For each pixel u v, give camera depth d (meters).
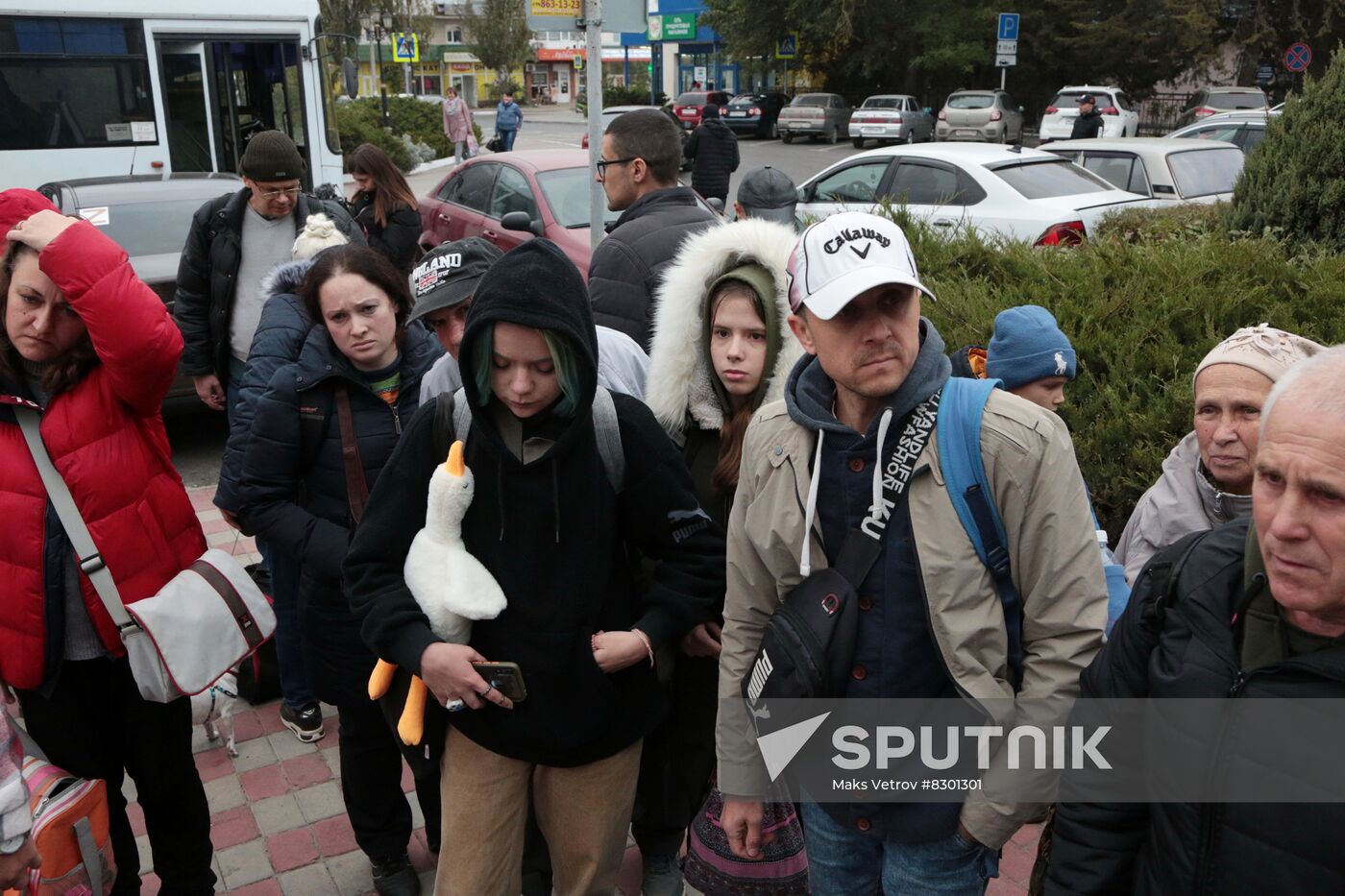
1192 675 1.48
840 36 35.19
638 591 2.45
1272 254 4.39
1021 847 3.13
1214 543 1.56
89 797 2.36
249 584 2.61
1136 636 1.62
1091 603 1.80
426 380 2.66
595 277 3.27
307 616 2.75
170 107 10.09
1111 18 30.95
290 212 4.39
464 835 2.19
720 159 15.67
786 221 5.12
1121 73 32.25
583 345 1.93
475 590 2.04
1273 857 1.40
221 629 2.51
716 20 37.88
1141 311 4.09
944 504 1.80
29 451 2.37
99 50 9.72
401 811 2.93
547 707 2.11
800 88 40.25
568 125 54.03
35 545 2.36
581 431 2.04
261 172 4.20
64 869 2.31
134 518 2.46
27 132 9.62
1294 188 5.23
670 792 2.73
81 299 2.24
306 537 2.71
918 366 1.84
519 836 2.25
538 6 5.15
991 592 1.83
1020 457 1.77
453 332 2.53
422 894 2.98
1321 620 1.37
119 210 6.99
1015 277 4.83
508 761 2.18
